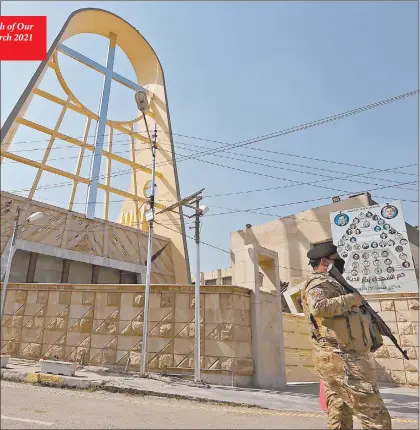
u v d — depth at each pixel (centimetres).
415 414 797
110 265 2919
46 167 3016
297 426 520
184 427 514
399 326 1590
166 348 1338
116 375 1236
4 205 2502
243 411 752
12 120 2916
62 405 704
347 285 351
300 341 1817
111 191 3450
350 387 315
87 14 3956
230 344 1273
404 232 2120
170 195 3741
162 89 4288
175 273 3434
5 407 649
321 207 3203
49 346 1481
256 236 3516
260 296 1394
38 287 1589
